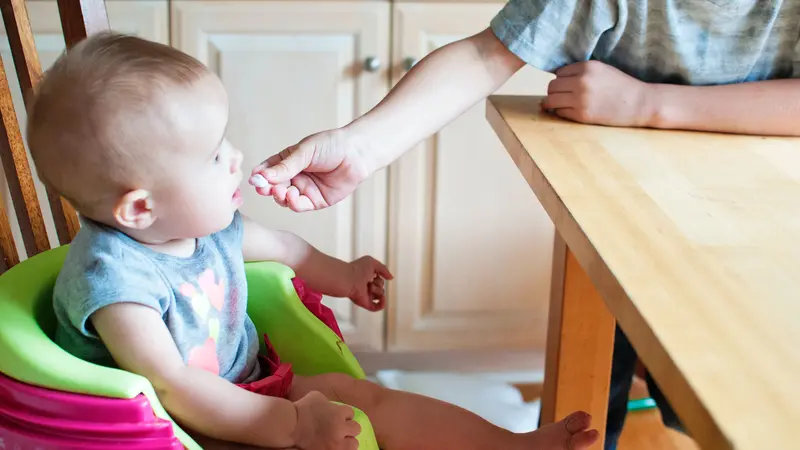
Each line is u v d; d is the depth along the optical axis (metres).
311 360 0.86
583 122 0.89
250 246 0.89
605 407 1.03
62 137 0.68
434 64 0.89
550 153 0.78
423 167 1.56
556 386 1.02
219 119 0.71
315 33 1.47
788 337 0.46
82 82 0.67
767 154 0.79
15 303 0.70
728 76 0.92
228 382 0.70
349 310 1.68
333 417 0.69
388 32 1.48
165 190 0.70
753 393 0.41
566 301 0.98
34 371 0.63
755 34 0.88
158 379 0.68
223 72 1.48
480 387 1.71
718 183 0.71
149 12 1.44
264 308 0.85
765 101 0.85
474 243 1.63
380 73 1.50
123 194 0.69
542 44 0.90
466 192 1.59
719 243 0.58
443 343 1.70
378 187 1.57
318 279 0.94
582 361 1.00
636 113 0.87
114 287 0.68
